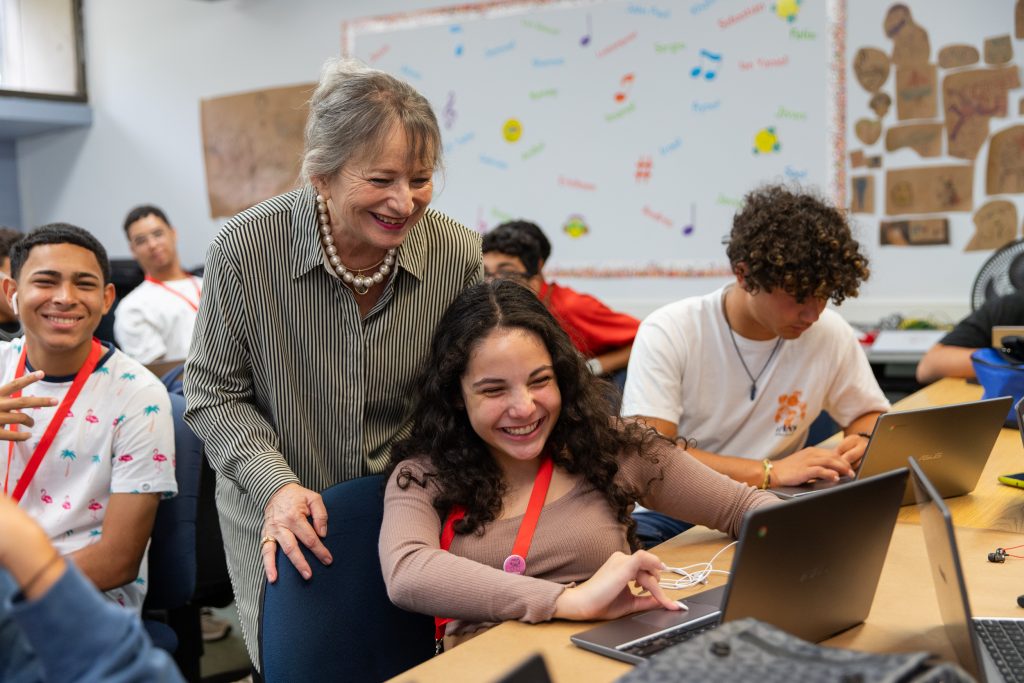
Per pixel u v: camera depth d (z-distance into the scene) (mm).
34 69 6609
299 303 1625
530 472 1551
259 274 1608
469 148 5336
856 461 1931
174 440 2018
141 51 6531
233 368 1660
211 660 2926
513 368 1455
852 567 1199
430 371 1546
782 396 2158
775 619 1122
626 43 4836
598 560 1486
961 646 1102
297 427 1671
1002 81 4055
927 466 1775
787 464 1911
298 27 5867
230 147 6227
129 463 1910
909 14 4191
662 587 1432
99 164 6844
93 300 1898
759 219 1932
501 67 5199
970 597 1350
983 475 1991
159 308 4520
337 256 1603
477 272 1758
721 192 4680
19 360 1951
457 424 1533
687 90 4703
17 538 714
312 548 1483
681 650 842
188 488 2066
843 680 767
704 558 1566
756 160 4578
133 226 4539
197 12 6242
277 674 1442
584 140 5000
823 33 4363
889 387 3957
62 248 1870
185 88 6375
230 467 1616
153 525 2002
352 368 1653
